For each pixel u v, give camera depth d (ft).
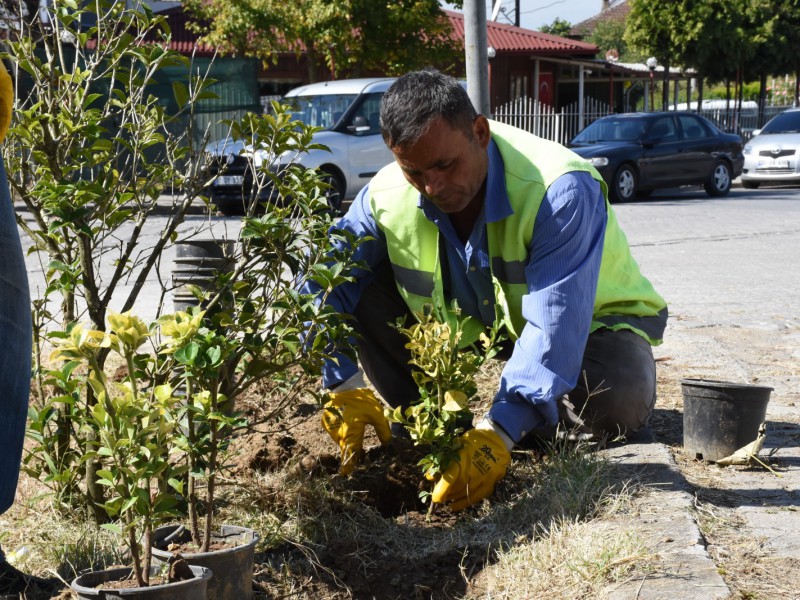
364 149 48.47
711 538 9.00
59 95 9.95
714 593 7.73
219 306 10.23
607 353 11.66
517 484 11.02
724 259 33.68
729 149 62.34
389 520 10.46
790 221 46.16
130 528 7.18
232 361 9.20
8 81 8.60
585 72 116.06
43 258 32.65
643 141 58.59
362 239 9.77
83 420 7.73
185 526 8.89
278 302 9.02
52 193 8.98
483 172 10.08
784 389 15.65
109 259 31.86
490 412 10.39
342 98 50.19
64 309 10.37
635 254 35.19
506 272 10.91
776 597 7.73
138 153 10.06
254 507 10.28
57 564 9.23
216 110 54.54
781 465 11.51
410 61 68.18
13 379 8.25
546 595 8.20
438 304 11.48
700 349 18.72
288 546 9.73
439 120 9.16
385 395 12.85
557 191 10.32
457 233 11.17
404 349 12.50
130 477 6.93
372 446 12.37
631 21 102.12
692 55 100.99
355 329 12.41
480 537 9.84
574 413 11.79
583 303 10.27
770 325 21.72
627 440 12.10
